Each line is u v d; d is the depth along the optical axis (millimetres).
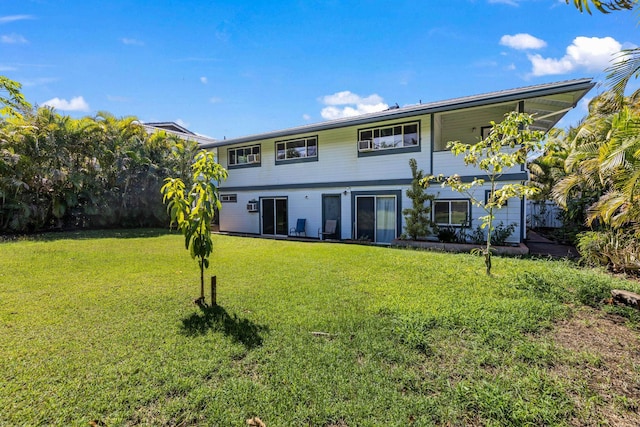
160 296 4957
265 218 16062
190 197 4551
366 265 7105
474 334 3504
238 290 5262
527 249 9219
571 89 8539
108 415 2328
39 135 12812
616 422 2248
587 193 10531
